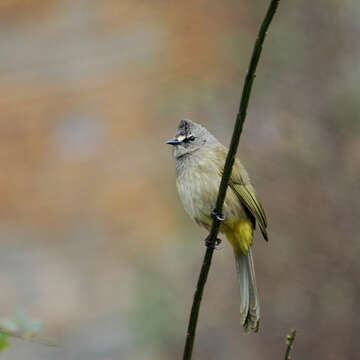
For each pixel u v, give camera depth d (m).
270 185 12.71
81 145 16.31
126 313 14.79
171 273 14.19
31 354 14.56
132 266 15.28
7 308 15.28
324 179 12.70
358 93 12.98
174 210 15.43
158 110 14.65
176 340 13.37
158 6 16.16
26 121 16.28
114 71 16.48
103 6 16.80
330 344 12.27
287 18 13.48
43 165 16.19
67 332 15.19
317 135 12.91
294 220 12.61
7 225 15.79
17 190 15.95
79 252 15.74
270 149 12.91
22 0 16.56
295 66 13.25
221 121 13.59
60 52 16.62
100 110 16.45
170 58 15.80
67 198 16.08
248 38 14.19
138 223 15.61
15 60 16.48
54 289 15.52
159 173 15.98
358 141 12.83
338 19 13.32
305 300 12.45
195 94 13.94
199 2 15.62
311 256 12.47
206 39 15.46
